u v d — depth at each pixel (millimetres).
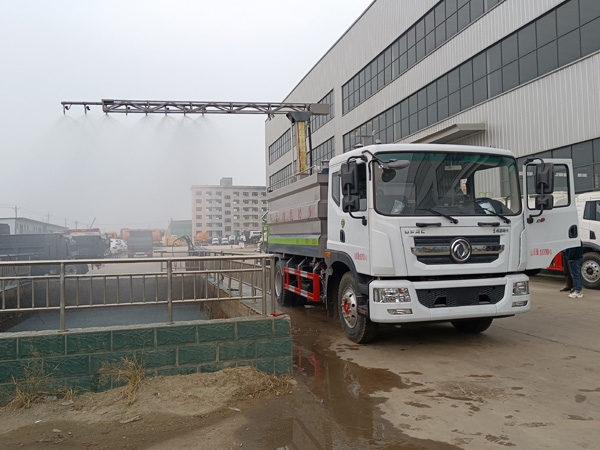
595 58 13328
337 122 29844
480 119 17609
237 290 7168
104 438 3623
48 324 9305
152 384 4438
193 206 113250
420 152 5996
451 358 5863
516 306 5961
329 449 3439
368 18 25578
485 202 6086
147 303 4820
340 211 6715
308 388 4773
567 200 6746
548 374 5137
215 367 4719
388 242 5613
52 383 4320
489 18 17078
